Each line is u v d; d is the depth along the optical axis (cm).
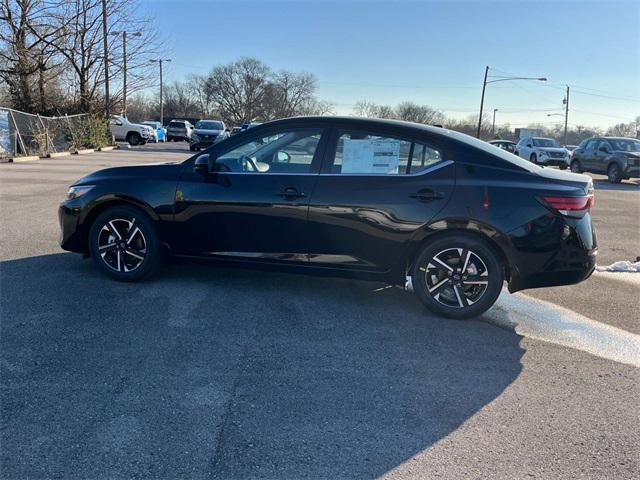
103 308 454
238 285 529
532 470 265
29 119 2309
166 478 250
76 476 249
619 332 451
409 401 326
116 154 2581
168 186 498
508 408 322
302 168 475
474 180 440
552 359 393
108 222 514
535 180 439
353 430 293
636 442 291
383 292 525
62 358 362
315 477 254
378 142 464
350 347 398
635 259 726
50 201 1002
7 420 289
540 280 438
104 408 304
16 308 446
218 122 3145
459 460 271
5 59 2692
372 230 454
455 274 450
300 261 478
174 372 349
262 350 386
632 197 1484
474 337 427
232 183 484
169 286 517
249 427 292
